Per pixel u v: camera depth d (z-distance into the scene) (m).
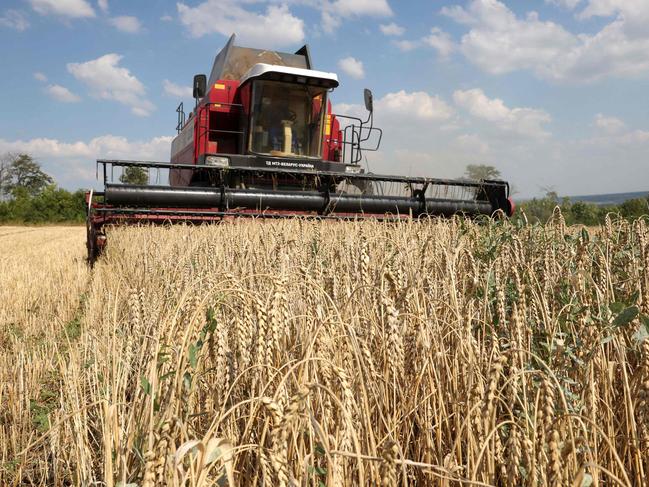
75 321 7.82
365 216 12.16
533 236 5.33
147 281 6.45
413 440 2.90
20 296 9.40
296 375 2.56
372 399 2.69
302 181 12.68
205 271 5.14
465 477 2.40
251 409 2.19
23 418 4.52
